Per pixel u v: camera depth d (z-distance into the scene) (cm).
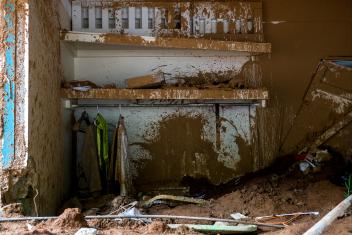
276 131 685
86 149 589
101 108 663
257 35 677
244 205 534
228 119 680
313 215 486
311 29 692
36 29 469
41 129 484
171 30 667
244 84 641
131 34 659
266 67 686
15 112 434
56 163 553
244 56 684
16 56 438
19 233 332
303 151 686
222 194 623
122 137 590
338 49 692
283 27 689
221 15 677
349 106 690
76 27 655
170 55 673
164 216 432
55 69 554
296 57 690
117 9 662
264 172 671
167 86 627
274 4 691
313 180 629
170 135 675
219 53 671
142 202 547
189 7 672
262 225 433
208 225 411
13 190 430
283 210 511
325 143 691
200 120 678
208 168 677
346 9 694
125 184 585
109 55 668
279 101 687
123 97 591
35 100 462
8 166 428
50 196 518
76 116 659
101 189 586
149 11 668
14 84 436
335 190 577
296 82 690
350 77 689
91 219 418
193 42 615
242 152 681
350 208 455
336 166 662
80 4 657
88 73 669
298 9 691
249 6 680
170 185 668
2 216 402
